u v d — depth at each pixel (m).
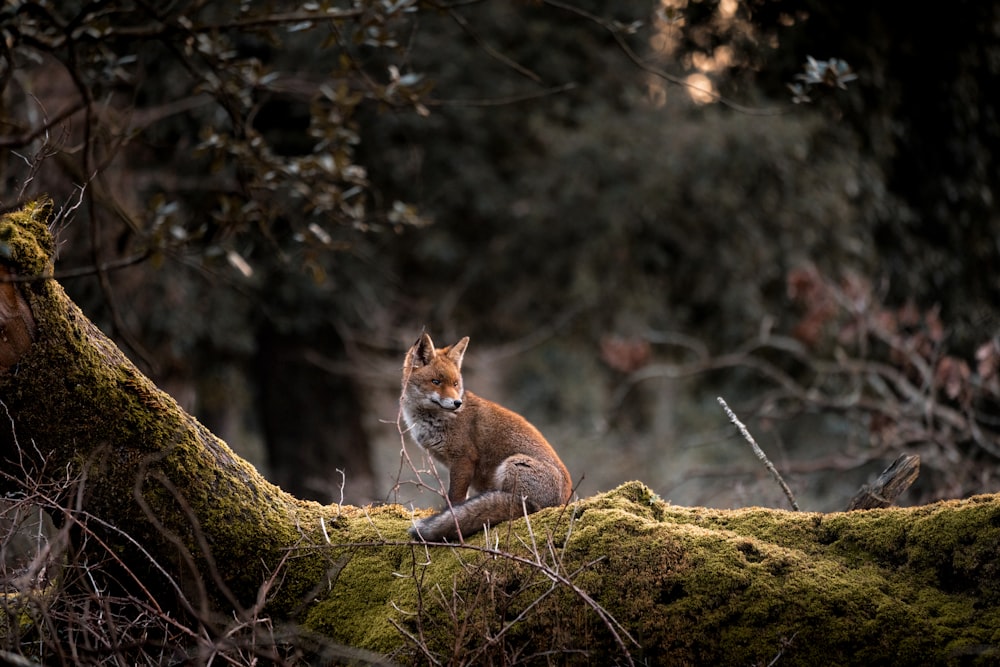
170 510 5.50
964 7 13.91
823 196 16.75
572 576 5.18
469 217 19.75
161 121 14.77
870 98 14.55
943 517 5.22
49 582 5.95
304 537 5.75
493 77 18.33
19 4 7.58
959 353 14.85
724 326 19.11
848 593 5.05
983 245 15.48
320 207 9.42
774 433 12.74
